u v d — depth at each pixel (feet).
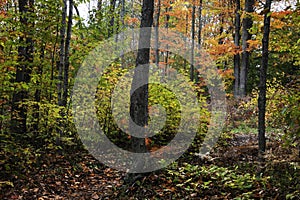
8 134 25.62
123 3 67.10
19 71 28.89
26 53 30.50
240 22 60.18
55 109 26.50
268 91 38.65
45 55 34.32
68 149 30.42
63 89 30.63
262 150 22.35
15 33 26.73
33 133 29.73
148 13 22.15
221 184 19.98
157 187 21.01
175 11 73.05
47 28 30.37
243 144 31.60
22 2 30.50
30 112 30.14
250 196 17.47
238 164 25.59
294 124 14.56
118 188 21.50
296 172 19.08
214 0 68.23
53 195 20.68
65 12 29.60
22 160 23.71
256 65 72.28
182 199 18.67
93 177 24.98
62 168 25.40
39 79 29.12
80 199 20.22
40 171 23.86
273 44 32.09
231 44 56.54
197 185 20.07
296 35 38.09
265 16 22.84
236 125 41.52
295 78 23.66
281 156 20.34
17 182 21.35
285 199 16.55
